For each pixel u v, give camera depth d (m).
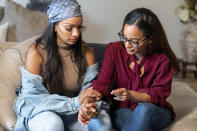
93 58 1.65
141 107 1.45
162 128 1.58
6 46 1.95
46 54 1.51
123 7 3.31
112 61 1.60
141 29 1.41
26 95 1.47
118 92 1.38
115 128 1.60
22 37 2.45
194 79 3.39
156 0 3.39
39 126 1.34
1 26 2.39
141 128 1.42
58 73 1.53
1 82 1.65
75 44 1.56
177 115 1.69
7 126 1.50
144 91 1.51
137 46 1.44
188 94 2.00
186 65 3.36
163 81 1.54
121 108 1.62
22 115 1.44
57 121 1.34
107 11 3.29
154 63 1.57
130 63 1.59
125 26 1.44
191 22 3.29
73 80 1.59
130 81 1.58
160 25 1.51
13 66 1.73
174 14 3.48
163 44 1.55
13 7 2.54
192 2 3.30
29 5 2.95
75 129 1.48
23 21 2.49
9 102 1.59
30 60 1.49
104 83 1.56
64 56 1.56
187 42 3.22
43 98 1.46
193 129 1.52
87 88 1.59
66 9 1.40
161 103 1.50
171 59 1.61
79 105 1.43
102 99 1.56
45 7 2.95
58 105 1.43
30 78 1.47
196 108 1.75
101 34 3.34
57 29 1.47
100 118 1.44
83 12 3.23
